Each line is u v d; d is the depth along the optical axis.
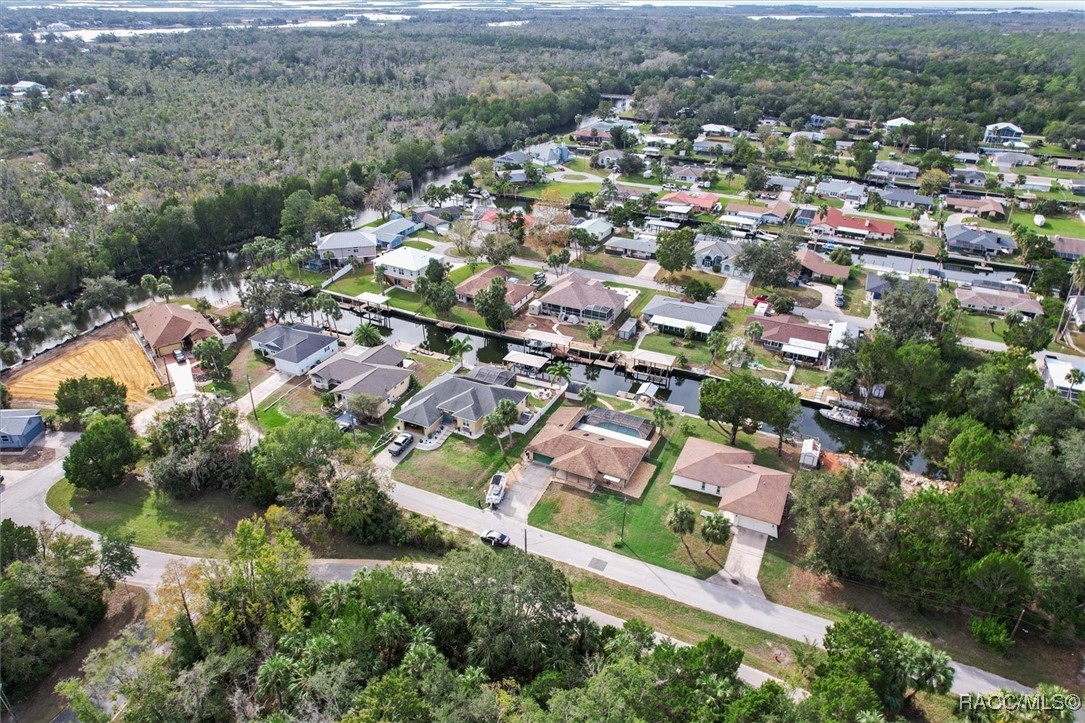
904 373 111.88
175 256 186.38
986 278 165.62
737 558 85.94
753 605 79.31
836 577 82.94
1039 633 74.69
